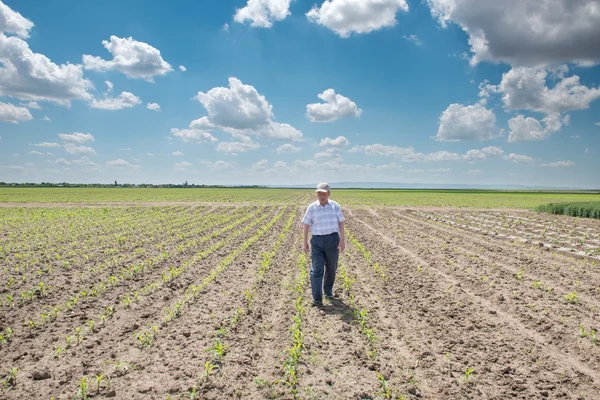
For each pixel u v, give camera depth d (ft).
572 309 25.02
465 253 44.24
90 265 38.32
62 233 60.59
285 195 252.62
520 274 33.40
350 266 37.35
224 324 22.49
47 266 36.81
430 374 16.97
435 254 43.39
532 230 68.08
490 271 35.32
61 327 22.22
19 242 52.06
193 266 37.86
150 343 19.93
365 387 15.83
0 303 26.27
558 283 31.48
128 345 19.88
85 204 135.74
